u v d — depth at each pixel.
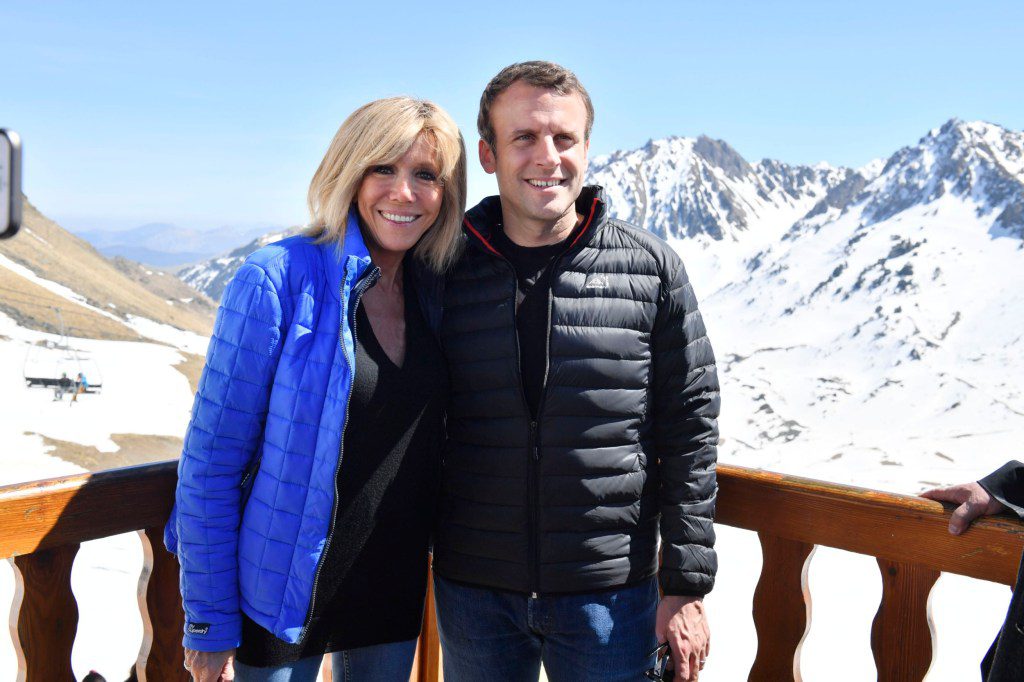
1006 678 1.68
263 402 1.99
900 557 2.13
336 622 2.13
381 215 2.14
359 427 2.09
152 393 87.25
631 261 2.27
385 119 2.04
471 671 2.38
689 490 2.26
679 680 2.22
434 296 2.35
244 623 2.06
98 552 27.67
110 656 18.53
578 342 2.21
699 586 2.23
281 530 1.98
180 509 2.00
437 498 2.41
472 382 2.29
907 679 2.15
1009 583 1.96
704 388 2.29
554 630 2.27
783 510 2.35
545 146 2.19
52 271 156.00
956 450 176.75
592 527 2.22
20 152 1.28
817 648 39.38
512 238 2.33
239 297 1.97
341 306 1.99
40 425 67.94
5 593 20.47
